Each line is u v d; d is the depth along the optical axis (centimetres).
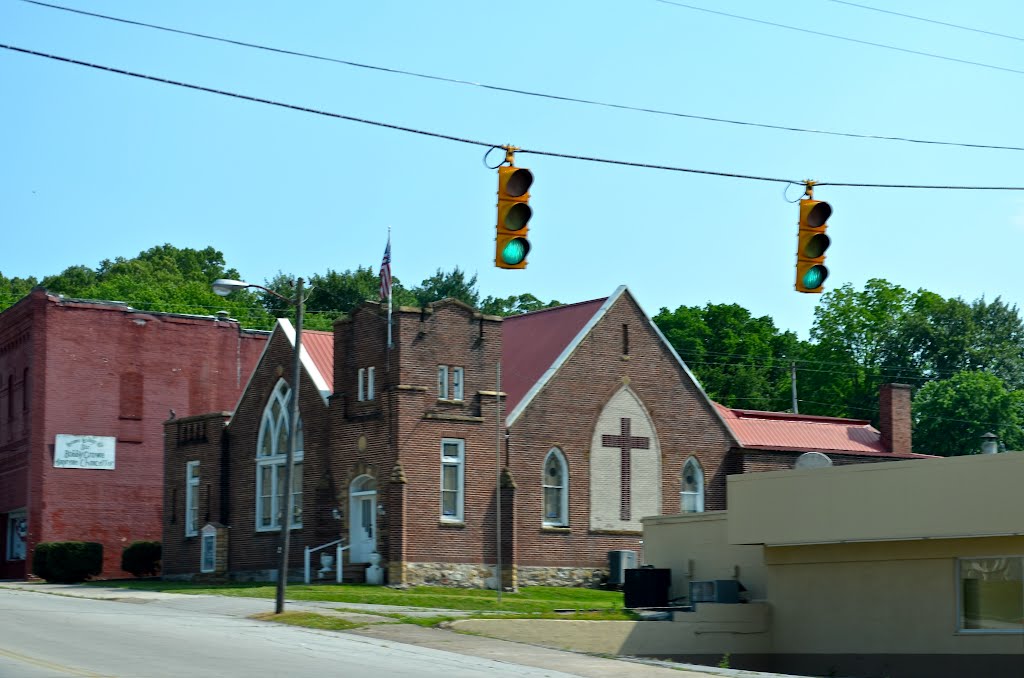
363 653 2639
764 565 3762
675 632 3400
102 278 12562
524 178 2147
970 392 8331
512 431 4784
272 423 5144
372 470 4572
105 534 5994
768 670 3556
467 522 4600
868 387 9188
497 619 3150
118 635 2731
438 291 11475
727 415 5716
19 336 6147
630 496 5053
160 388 6253
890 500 3266
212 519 5347
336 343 4841
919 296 9588
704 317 9644
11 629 2788
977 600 3191
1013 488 3042
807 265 2378
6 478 6203
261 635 2875
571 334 5072
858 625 3397
